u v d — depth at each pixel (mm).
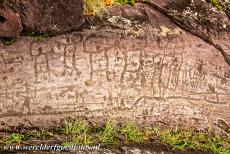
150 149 4270
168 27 4520
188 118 4574
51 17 4090
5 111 4203
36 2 4004
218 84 4621
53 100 4277
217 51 4602
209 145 4520
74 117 4332
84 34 4285
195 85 4570
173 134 4520
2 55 4148
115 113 4414
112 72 4375
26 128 4246
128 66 4406
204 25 4598
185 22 4562
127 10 4520
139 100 4453
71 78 4293
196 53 4555
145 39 4426
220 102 4637
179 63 4516
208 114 4613
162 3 4613
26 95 4227
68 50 4266
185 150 4414
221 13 4691
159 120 4512
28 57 4199
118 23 4402
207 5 4695
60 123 4309
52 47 4230
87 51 4309
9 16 4004
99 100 4367
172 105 4527
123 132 4379
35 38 4188
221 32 4629
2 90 4184
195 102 4574
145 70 4445
